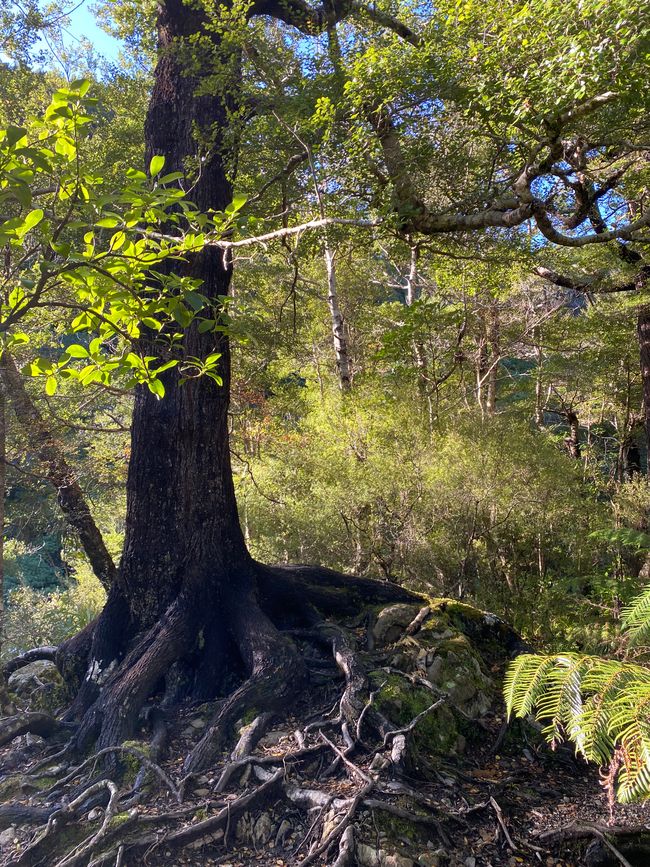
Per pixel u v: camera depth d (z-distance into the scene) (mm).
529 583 7973
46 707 5094
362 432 8859
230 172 5719
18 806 3631
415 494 7863
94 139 8562
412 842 3412
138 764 3934
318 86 5180
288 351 9719
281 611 5461
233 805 3592
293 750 4027
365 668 4664
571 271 10648
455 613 5664
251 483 9516
